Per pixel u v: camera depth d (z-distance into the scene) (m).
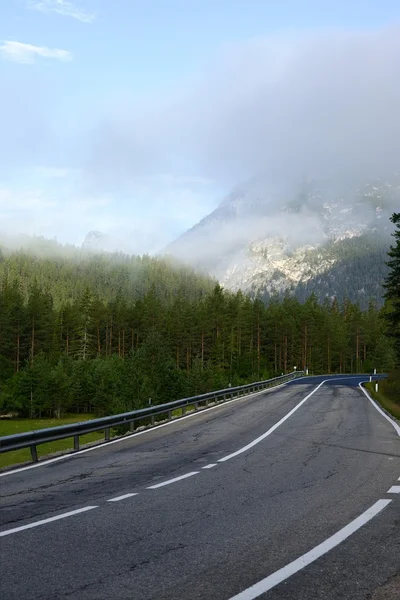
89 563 5.99
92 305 122.38
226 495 9.84
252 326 123.19
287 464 13.45
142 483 11.20
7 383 87.38
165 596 5.04
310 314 135.38
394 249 42.41
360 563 5.96
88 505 9.09
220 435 20.52
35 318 106.69
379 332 154.75
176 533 7.25
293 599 4.96
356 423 24.33
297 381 78.31
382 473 11.96
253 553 6.34
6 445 14.03
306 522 7.82
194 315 115.50
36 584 5.34
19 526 7.67
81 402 88.12
